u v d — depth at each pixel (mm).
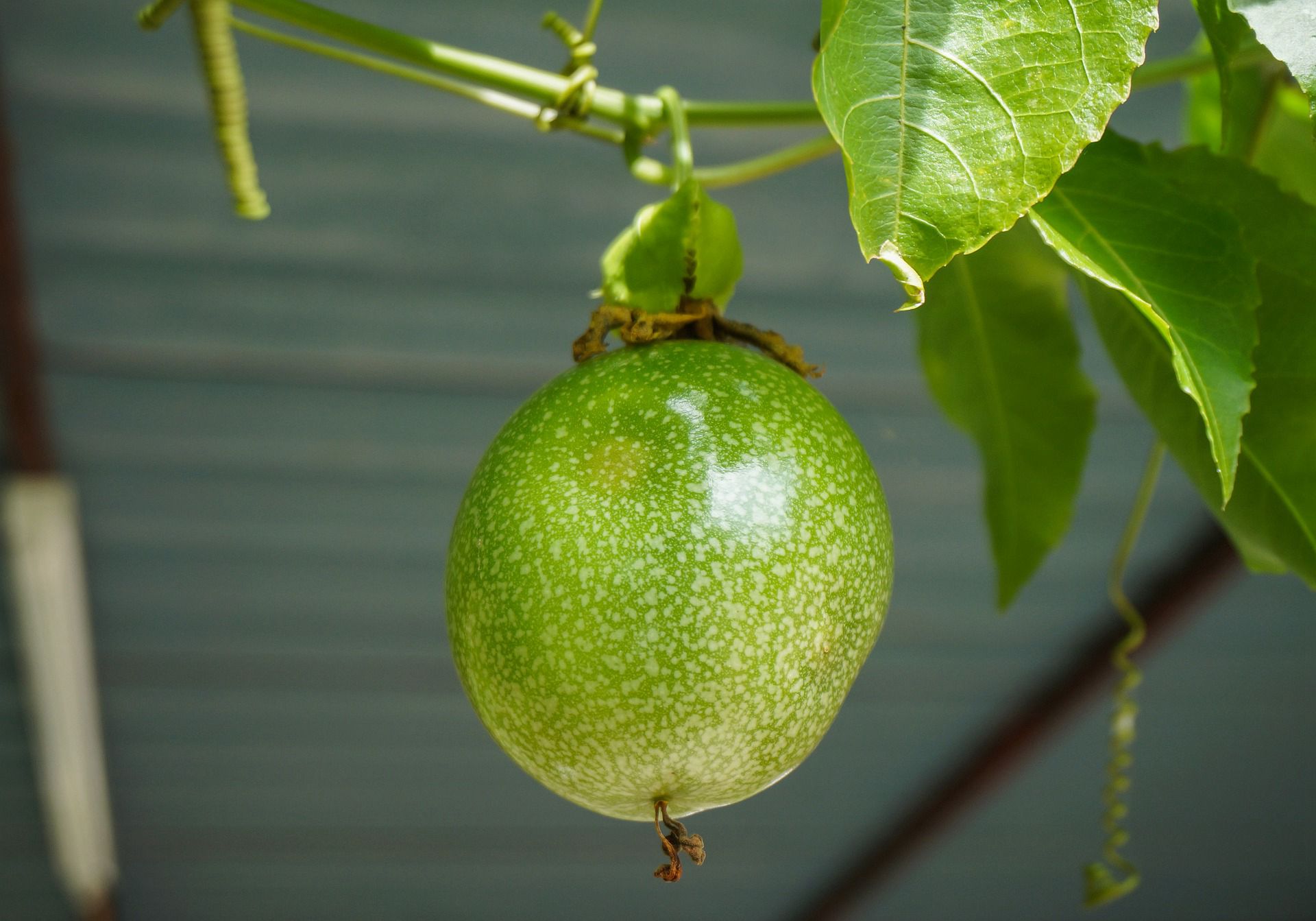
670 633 433
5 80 1450
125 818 2721
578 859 2916
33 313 1722
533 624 438
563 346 1826
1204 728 2732
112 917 2885
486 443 1975
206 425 1917
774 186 1643
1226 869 3111
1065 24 402
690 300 466
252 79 1462
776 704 438
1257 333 439
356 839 2818
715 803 452
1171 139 1536
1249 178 458
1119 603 572
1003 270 550
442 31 1429
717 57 1488
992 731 2627
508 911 3109
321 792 2691
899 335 1864
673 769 441
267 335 1777
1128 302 495
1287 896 3211
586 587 435
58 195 1583
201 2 495
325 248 1668
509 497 445
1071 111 400
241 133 507
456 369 1848
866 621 449
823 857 2934
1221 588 2264
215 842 2799
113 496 2031
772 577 436
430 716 2508
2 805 2576
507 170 1587
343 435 1942
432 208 1628
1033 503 562
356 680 2416
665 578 433
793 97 1540
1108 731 2703
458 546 452
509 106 491
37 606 2045
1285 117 552
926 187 399
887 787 2752
